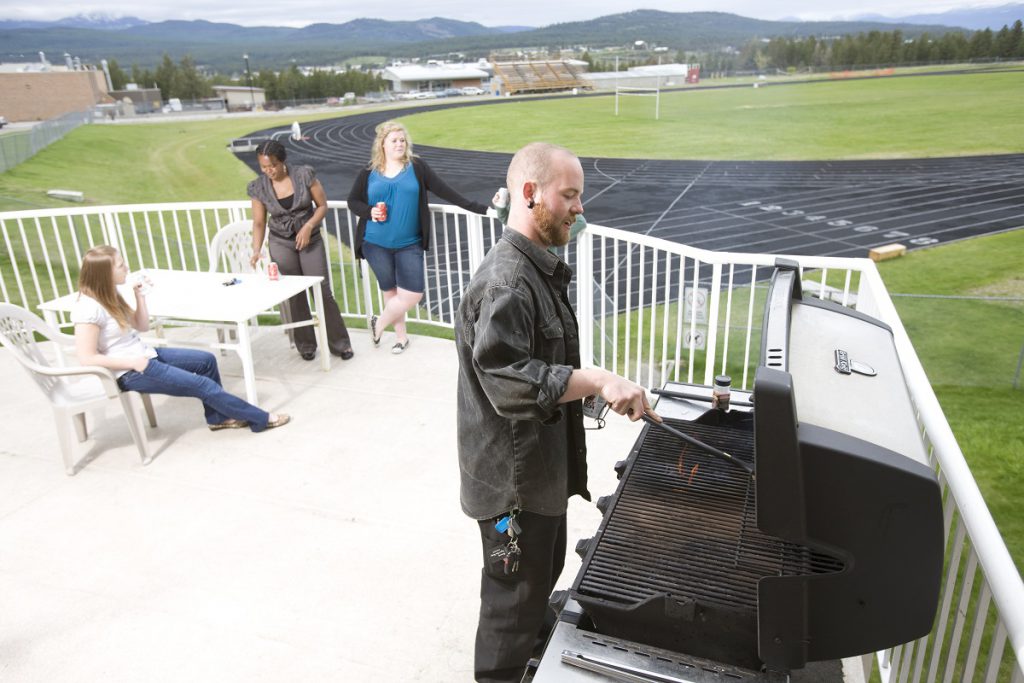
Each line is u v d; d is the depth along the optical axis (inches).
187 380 153.0
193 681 94.9
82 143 2108.8
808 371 55.6
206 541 125.0
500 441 71.5
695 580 56.1
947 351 458.3
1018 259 936.9
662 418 79.0
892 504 43.7
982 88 2539.4
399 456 153.3
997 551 48.9
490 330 61.0
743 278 737.6
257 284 188.2
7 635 103.3
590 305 182.2
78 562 119.8
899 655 83.3
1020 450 352.8
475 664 82.4
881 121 2207.2
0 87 3737.7
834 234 1126.4
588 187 1544.0
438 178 198.4
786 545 58.3
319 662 97.8
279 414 171.6
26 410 179.3
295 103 4626.0
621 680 53.1
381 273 203.3
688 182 1563.7
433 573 115.7
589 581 57.4
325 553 121.3
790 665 50.6
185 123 3211.1
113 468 150.6
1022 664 39.3
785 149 1941.4
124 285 158.4
